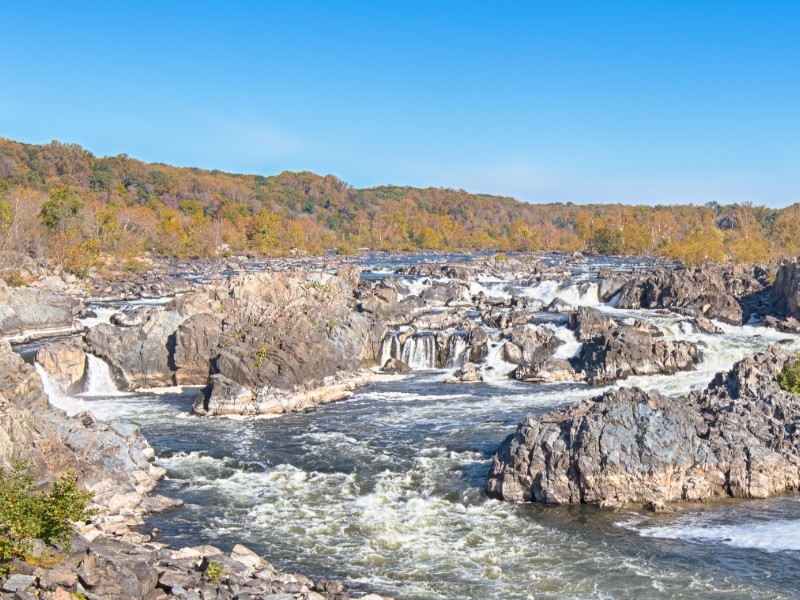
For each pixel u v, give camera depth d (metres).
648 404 52.69
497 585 39.72
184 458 60.84
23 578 31.31
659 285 127.56
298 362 77.81
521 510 49.12
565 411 53.53
